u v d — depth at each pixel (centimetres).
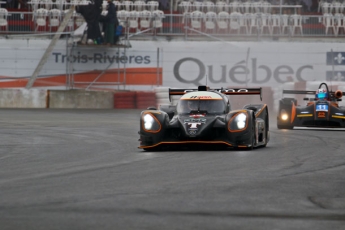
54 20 10894
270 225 1773
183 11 11362
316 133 5491
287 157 3509
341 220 1845
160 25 10962
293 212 1953
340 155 3625
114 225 1761
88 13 10519
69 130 5859
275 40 11006
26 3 11112
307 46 10812
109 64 10719
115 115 8481
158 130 3909
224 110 4100
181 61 10775
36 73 10562
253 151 3859
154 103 10156
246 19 11000
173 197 2205
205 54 10781
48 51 10569
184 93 4469
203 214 1914
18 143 4597
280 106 6034
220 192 2311
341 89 8831
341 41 10988
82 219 1841
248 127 3888
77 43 10488
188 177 2705
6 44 10625
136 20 10988
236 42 10806
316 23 11062
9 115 8300
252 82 10800
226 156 3562
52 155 3756
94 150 4044
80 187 2444
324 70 10831
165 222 1800
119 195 2247
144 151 3944
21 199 2175
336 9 11294
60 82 10656
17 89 10381
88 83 10694
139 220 1827
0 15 10700
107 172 2908
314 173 2833
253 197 2208
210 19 10975
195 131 3828
